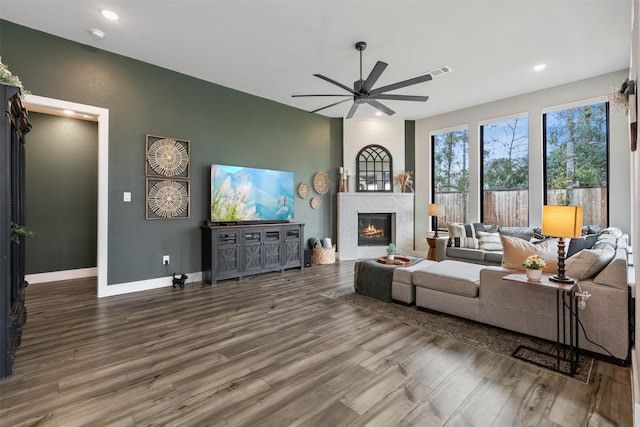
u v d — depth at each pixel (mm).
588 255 2350
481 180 5902
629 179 4270
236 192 4914
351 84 4852
